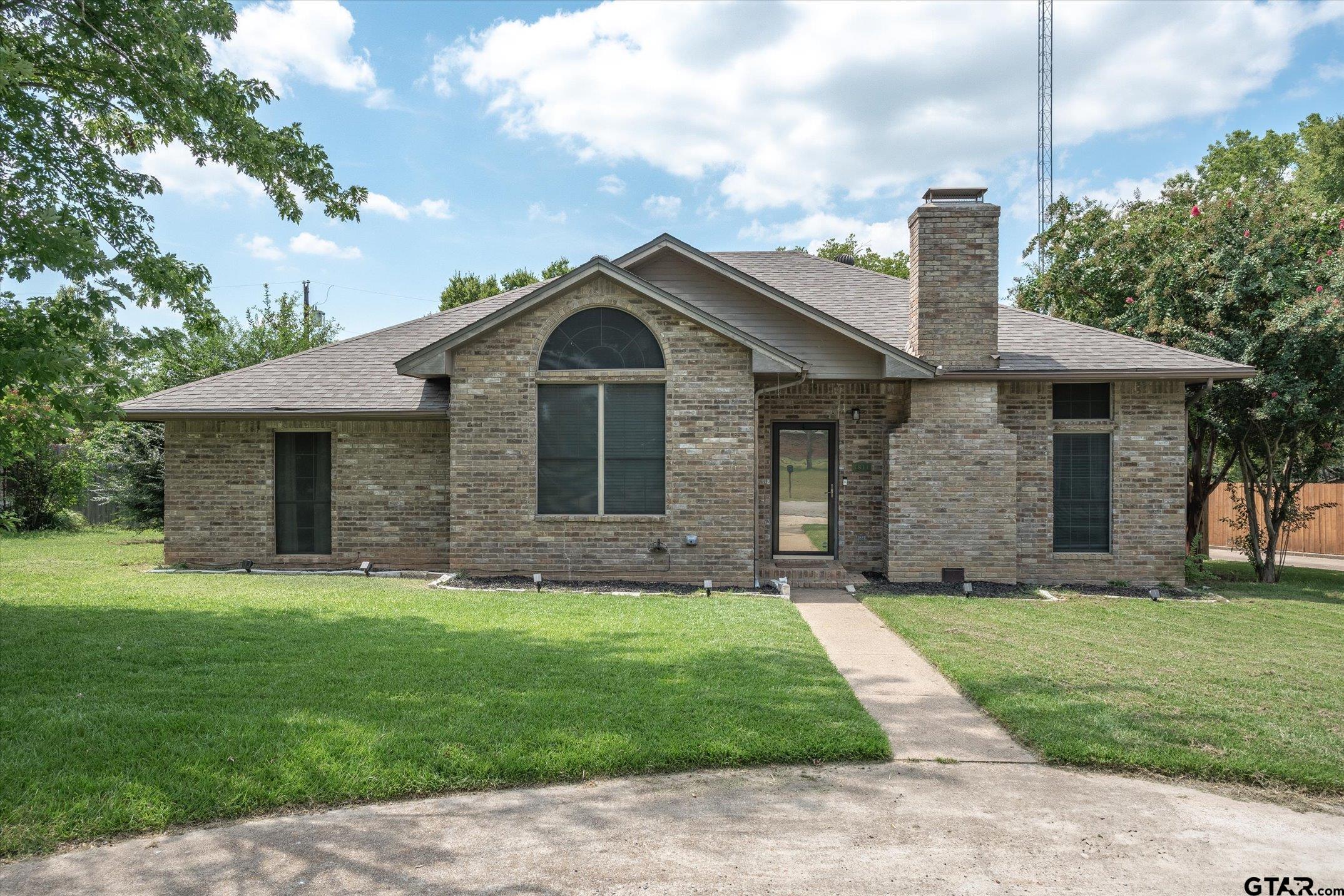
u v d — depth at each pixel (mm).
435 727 5383
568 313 12500
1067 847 4074
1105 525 13531
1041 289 20281
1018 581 13422
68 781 4453
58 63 9156
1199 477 16906
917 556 13078
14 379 7043
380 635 8188
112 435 20422
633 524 12500
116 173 9227
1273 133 35844
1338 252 14086
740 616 9820
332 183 11086
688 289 14266
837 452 13812
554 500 12633
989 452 13078
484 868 3770
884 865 3850
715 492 12406
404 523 13766
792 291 16391
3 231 7434
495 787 4715
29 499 22844
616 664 7164
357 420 13750
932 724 6012
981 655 7980
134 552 16609
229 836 4066
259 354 26203
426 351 12344
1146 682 6992
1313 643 8883
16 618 8805
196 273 9688
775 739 5344
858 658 8141
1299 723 5883
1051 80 32250
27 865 3754
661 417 12523
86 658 7020
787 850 3994
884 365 13164
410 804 4477
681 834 4152
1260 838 4211
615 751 5066
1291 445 14766
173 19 9133
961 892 3604
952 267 13266
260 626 8477
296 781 4555
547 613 9734
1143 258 17453
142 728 5285
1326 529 22047
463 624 8859
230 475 13938
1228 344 14297
